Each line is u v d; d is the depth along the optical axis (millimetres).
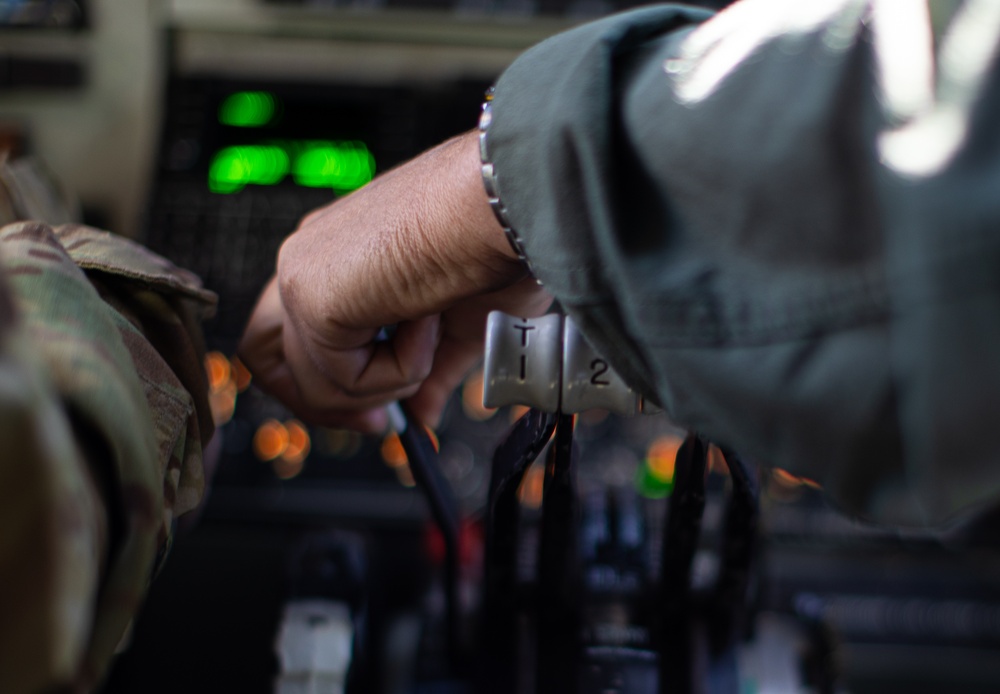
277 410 1073
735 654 605
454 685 684
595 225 343
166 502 396
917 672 1091
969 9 296
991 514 1040
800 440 314
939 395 277
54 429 239
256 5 1150
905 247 279
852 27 308
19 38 1152
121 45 1157
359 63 1171
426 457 599
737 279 319
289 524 1042
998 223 269
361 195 488
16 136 1146
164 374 425
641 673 588
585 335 371
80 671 303
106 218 1165
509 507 506
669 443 1069
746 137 313
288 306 501
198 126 1150
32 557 232
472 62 1173
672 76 345
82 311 343
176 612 1030
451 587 655
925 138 283
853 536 1060
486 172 387
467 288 439
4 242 361
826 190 299
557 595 578
